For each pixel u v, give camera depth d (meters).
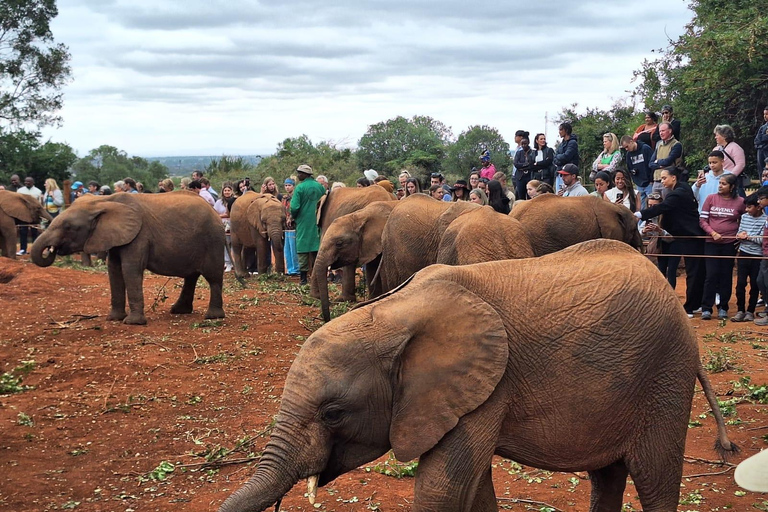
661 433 4.52
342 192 15.77
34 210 20.95
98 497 6.31
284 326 12.36
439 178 16.69
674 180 12.34
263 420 8.09
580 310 4.42
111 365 9.92
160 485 6.54
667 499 4.59
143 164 73.94
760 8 17.28
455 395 4.18
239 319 12.81
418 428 4.16
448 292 4.36
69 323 12.31
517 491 6.25
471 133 35.75
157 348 10.77
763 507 5.82
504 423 4.43
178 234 12.30
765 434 7.20
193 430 7.86
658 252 13.11
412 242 11.31
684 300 13.72
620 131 24.72
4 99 40.97
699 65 17.59
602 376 4.39
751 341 10.63
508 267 4.64
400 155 35.78
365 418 4.20
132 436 7.70
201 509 6.00
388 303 4.40
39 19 41.16
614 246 4.80
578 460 4.52
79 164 64.31
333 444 4.23
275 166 33.19
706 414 7.83
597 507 5.08
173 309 13.22
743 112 17.44
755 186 16.22
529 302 4.45
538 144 16.62
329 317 12.82
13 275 17.08
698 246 12.38
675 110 18.91
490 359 4.23
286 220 18.81
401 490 6.25
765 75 16.75
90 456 7.20
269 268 19.72
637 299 4.47
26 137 41.50
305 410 4.11
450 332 4.26
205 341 11.27
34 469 6.87
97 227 11.84
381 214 13.21
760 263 11.60
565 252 4.76
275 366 10.11
